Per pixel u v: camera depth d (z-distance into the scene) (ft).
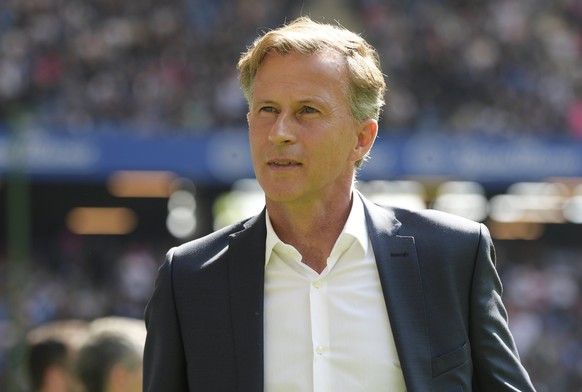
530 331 230.07
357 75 30.22
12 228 120.67
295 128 29.50
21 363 78.07
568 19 282.15
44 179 222.28
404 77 263.29
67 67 243.60
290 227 30.86
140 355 43.91
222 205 266.98
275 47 29.96
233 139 230.27
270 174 29.78
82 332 51.11
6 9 247.70
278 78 29.66
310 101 29.50
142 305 237.86
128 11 256.73
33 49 242.99
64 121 232.73
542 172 236.84
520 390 30.40
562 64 271.69
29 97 237.86
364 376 29.73
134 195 260.83
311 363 29.84
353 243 30.68
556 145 237.86
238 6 269.44
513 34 273.54
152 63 249.75
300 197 29.89
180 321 31.01
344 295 30.35
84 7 255.09
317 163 29.60
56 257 250.98
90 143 224.33
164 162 228.02
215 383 30.25
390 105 254.06
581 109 264.31
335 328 30.07
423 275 30.53
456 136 234.79
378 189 256.11
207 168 229.66
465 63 265.75
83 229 265.13
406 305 30.12
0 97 235.61
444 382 29.81
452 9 276.21
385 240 30.96
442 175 234.17
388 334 30.07
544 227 278.26
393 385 29.84
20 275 117.70
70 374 47.88
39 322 220.02
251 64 30.42
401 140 233.76
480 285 30.83
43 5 250.98
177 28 258.78
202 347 30.58
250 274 30.71
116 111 238.27
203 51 256.32
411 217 31.76
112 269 246.06
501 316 31.01
